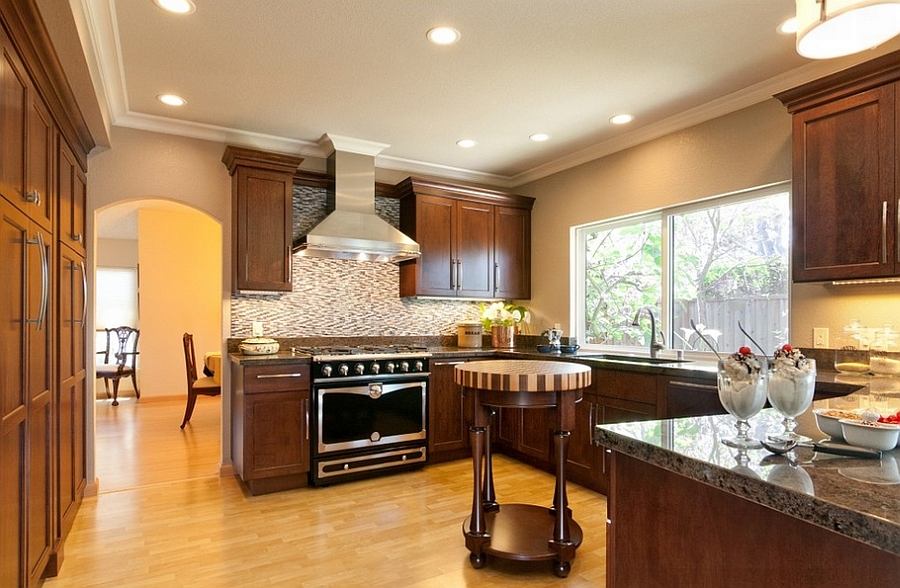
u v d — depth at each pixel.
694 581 1.17
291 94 3.21
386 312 4.67
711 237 3.51
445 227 4.54
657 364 3.30
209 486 3.57
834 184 2.48
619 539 1.34
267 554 2.56
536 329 4.93
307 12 2.32
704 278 3.55
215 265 7.34
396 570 2.40
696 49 2.66
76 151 2.91
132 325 8.20
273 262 3.81
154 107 3.40
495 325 4.76
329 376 3.60
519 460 4.22
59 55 2.14
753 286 3.24
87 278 3.38
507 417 4.26
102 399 6.95
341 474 3.63
